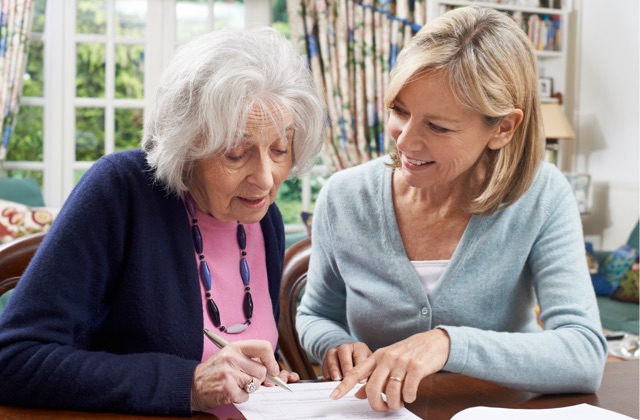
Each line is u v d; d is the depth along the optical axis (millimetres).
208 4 5457
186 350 1221
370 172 1545
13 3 4918
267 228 1438
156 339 1210
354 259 1516
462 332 1206
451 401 1191
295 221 5820
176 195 1263
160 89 1175
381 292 1470
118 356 1124
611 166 5707
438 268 1460
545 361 1214
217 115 1091
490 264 1430
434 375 1341
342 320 1650
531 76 1310
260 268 1412
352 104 5562
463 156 1287
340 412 1110
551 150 5570
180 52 1174
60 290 1132
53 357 1077
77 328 1188
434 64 1215
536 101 1343
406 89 1249
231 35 1160
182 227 1265
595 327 1287
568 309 1315
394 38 5527
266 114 1111
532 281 1486
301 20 5375
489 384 1291
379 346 1496
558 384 1225
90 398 1072
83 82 5352
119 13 5340
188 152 1156
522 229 1430
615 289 4582
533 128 1357
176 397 1069
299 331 1574
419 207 1479
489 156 1405
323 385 1245
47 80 5219
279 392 1202
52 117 5234
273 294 1442
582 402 1213
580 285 1345
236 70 1099
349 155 5566
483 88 1221
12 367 1076
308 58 5445
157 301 1219
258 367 1102
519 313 1479
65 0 5207
